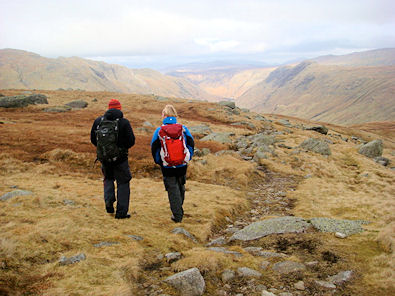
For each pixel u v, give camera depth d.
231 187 13.58
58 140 17.06
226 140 28.00
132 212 7.00
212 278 3.97
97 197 8.09
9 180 9.39
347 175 19.84
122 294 3.14
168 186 6.58
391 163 27.23
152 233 5.59
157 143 6.15
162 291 3.46
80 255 3.90
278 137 37.00
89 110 49.09
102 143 5.55
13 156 12.77
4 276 3.07
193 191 11.24
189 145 6.30
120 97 72.44
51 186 8.89
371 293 3.41
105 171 6.06
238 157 21.03
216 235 6.94
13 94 60.31
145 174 13.80
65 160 13.75
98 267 3.71
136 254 4.34
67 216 5.56
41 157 13.50
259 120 61.84
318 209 9.45
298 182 15.62
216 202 9.72
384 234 5.01
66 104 54.69
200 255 4.45
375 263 4.15
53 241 4.23
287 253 5.00
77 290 3.10
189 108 65.38
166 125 6.08
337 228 5.93
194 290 3.53
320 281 3.79
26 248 3.79
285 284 3.82
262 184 14.97
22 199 6.25
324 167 20.77
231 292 3.68
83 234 4.79
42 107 45.28
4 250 3.53
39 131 20.25
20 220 4.98
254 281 3.93
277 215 9.20
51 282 3.19
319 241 5.27
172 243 5.25
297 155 23.72
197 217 7.75
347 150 30.30
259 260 4.70
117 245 4.55
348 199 10.94
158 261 4.39
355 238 5.37
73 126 27.53
